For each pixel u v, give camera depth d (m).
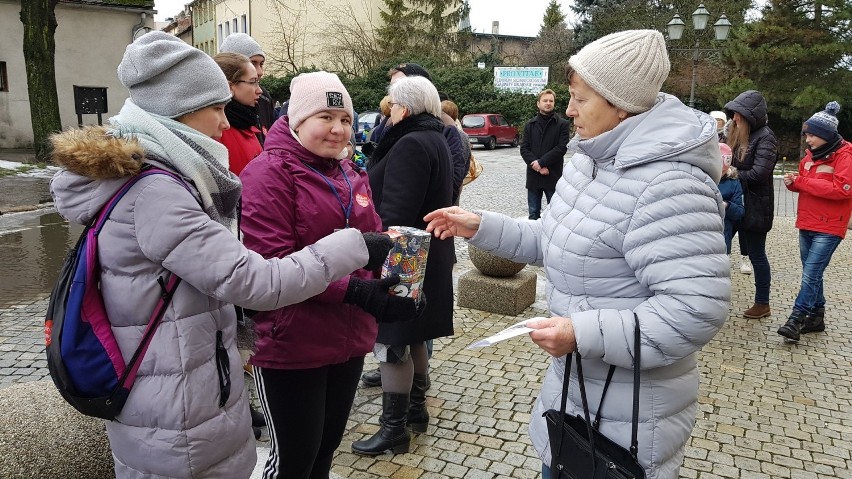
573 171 2.10
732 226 6.22
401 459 3.35
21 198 11.91
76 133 1.62
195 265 1.64
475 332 5.26
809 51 23.03
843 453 3.55
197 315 1.73
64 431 2.35
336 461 3.32
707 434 3.73
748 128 5.62
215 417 1.77
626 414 1.91
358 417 3.79
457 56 38.34
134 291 1.66
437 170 3.32
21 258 7.77
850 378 4.57
